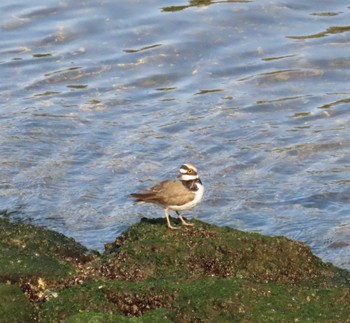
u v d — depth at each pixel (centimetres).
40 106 2208
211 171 1909
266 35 2503
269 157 1959
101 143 2028
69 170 1914
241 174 1900
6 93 2281
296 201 1791
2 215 1723
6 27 2592
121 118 2150
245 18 2575
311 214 1742
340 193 1817
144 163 1942
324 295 1212
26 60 2436
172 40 2488
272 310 1162
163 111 2177
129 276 1285
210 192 1822
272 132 2064
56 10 2667
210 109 2175
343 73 2333
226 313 1156
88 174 1900
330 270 1352
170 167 1923
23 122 2119
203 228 1393
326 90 2259
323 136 2038
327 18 2578
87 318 1102
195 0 2686
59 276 1280
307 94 2242
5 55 2458
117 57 2433
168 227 1395
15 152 1980
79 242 1620
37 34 2555
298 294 1211
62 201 1788
